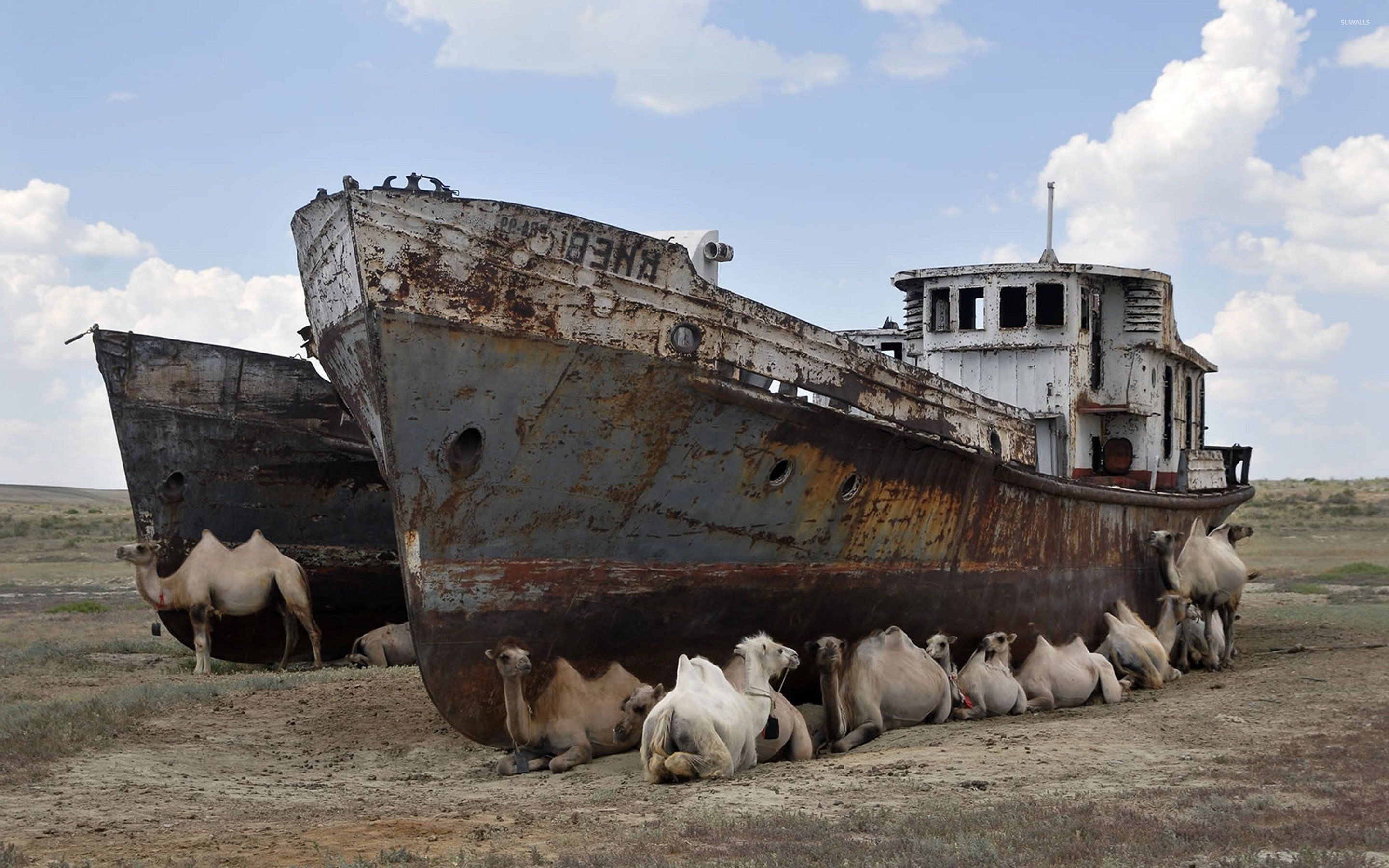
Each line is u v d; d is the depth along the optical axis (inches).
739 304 479.8
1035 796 310.7
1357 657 643.5
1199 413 1034.1
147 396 764.0
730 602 499.5
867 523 538.9
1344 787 310.8
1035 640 649.6
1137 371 817.5
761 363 486.6
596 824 294.7
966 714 495.2
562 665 435.5
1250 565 1561.3
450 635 435.2
